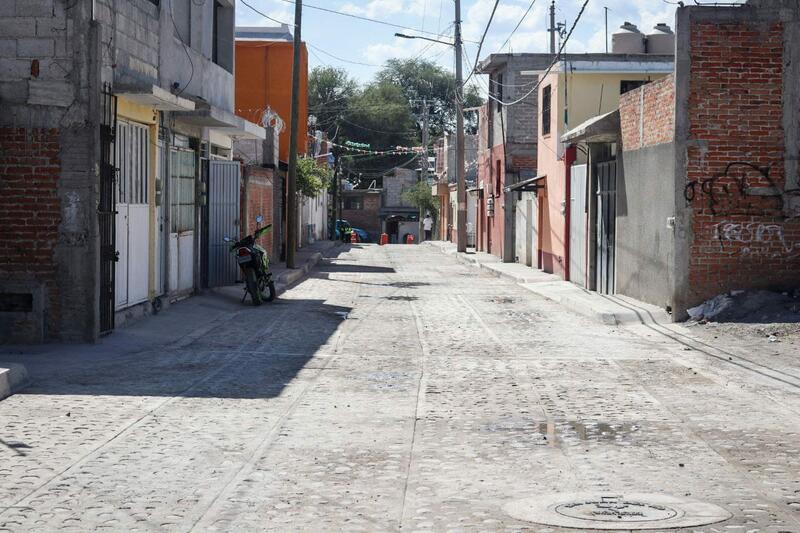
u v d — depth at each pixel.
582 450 8.05
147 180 17.09
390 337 15.52
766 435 8.62
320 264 37.75
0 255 13.50
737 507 6.41
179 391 10.59
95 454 7.77
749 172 17.38
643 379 11.61
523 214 36.12
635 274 20.36
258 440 8.34
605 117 21.53
